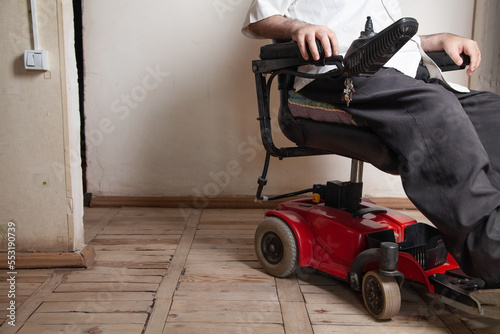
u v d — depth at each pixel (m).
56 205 1.43
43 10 1.33
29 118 1.38
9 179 1.41
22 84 1.36
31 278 1.36
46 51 1.34
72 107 1.41
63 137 1.39
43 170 1.41
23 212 1.42
